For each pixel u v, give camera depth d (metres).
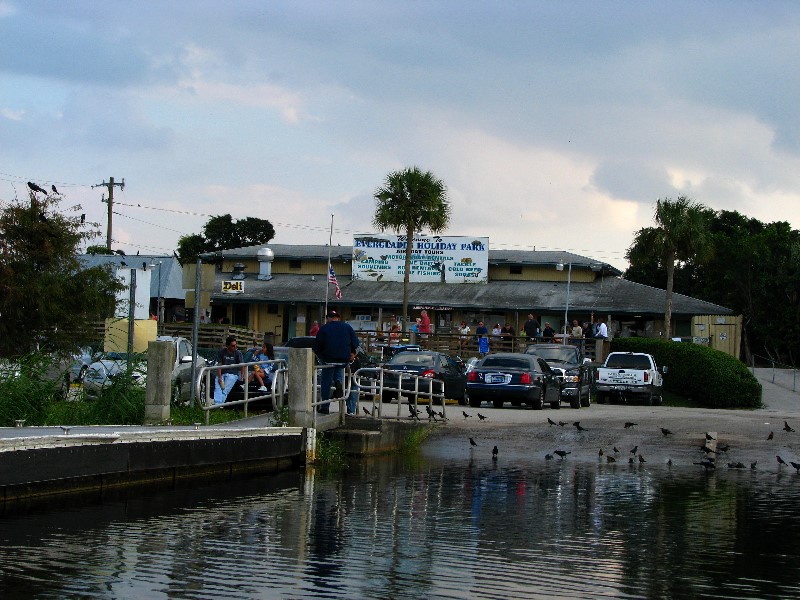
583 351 46.59
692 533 13.61
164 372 18.44
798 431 25.42
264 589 10.08
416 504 15.27
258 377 22.64
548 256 60.81
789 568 11.69
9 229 31.14
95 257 48.22
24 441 13.52
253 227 91.06
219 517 13.63
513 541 12.72
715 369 38.53
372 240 60.06
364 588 10.25
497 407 31.97
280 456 18.50
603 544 12.72
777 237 68.94
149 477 15.73
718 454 22.08
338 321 20.73
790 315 61.97
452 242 59.31
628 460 21.38
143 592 9.85
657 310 54.16
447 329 55.28
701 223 51.47
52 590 9.83
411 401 31.09
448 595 10.09
